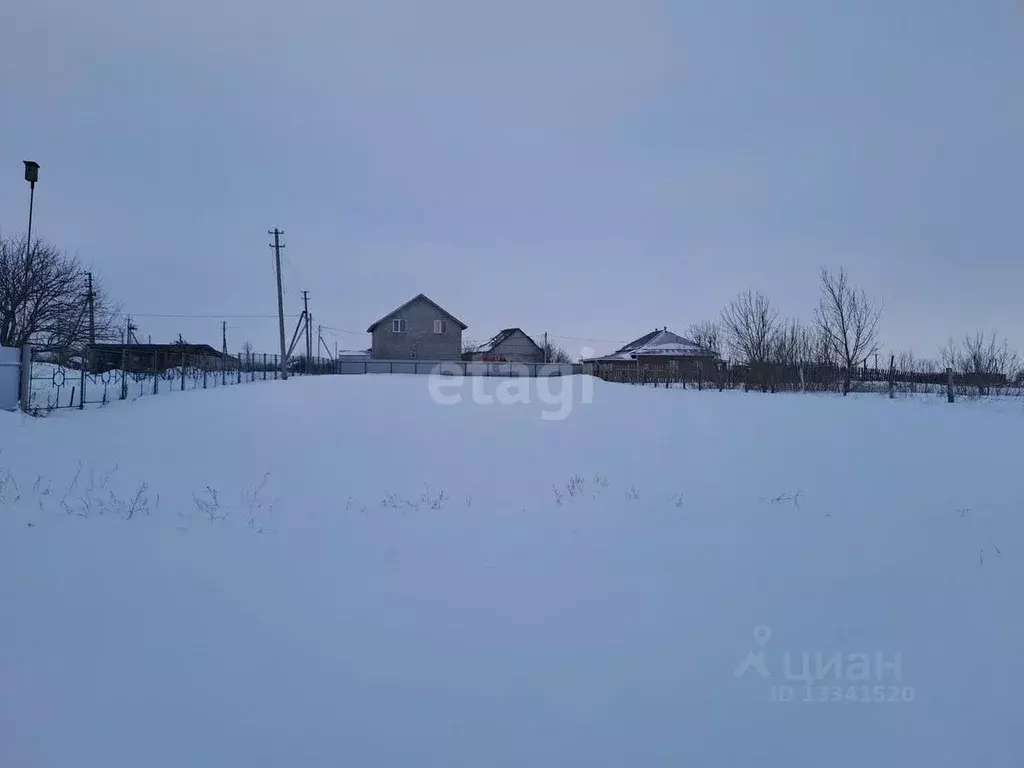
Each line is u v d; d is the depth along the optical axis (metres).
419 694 3.36
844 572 5.32
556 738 2.98
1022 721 3.15
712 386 30.88
